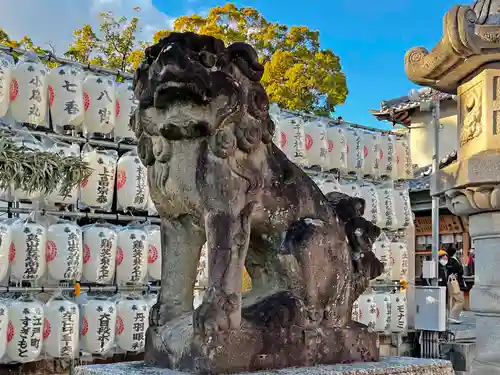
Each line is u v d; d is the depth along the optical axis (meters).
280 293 2.48
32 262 5.60
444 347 8.01
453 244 15.56
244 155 2.34
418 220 15.99
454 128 16.02
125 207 6.41
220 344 2.14
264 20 17.80
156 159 2.37
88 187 6.12
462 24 3.12
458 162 3.41
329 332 2.53
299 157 7.52
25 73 5.71
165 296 2.55
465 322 10.57
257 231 2.53
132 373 2.18
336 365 2.45
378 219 8.47
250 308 2.39
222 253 2.23
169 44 2.16
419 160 16.45
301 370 2.26
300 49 17.25
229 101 2.20
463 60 3.29
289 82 16.53
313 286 2.50
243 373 2.17
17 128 5.80
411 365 2.53
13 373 5.86
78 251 5.89
